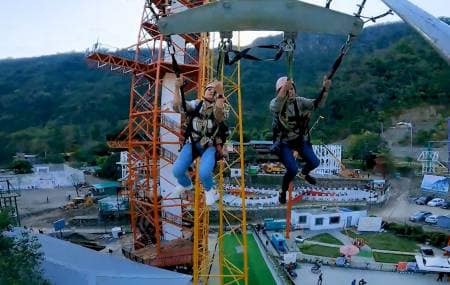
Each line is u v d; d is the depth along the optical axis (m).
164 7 6.80
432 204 62.88
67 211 60.47
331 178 79.31
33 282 18.12
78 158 107.62
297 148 6.95
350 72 142.62
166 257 33.03
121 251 41.62
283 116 6.65
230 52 6.47
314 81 148.88
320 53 192.25
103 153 107.75
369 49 179.12
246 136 100.06
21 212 60.25
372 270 36.38
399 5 4.80
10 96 168.12
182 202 36.38
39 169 87.56
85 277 19.59
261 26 5.49
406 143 105.06
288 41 5.85
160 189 36.19
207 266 32.09
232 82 23.09
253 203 58.78
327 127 119.12
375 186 74.25
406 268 36.09
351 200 64.50
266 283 31.56
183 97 6.78
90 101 155.00
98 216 55.53
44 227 52.75
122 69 36.75
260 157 92.62
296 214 50.69
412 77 136.50
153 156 32.34
